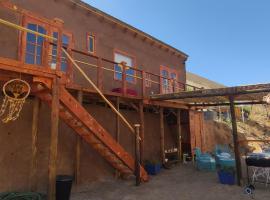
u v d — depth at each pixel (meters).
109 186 9.17
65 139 9.28
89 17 12.14
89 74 11.64
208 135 17.39
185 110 15.73
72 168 9.30
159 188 8.84
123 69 10.85
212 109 26.73
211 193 8.07
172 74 17.56
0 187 7.40
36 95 7.52
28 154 8.17
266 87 8.68
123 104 12.12
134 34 14.63
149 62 15.62
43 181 8.38
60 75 6.65
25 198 6.77
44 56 6.67
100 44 12.52
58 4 10.84
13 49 9.05
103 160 10.45
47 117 8.84
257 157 8.71
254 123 27.59
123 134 11.96
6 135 7.75
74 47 11.23
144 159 13.06
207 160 12.27
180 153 14.38
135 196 7.86
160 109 13.36
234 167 10.30
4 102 7.20
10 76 6.35
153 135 14.12
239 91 9.24
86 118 7.91
